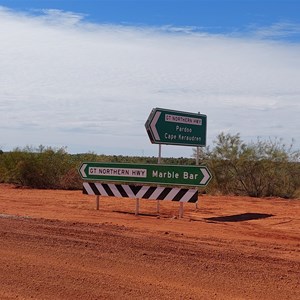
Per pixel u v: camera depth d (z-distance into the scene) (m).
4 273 9.68
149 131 18.16
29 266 10.12
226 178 27.52
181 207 17.00
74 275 9.55
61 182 30.78
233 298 8.34
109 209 19.08
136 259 10.55
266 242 12.60
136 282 9.14
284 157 27.02
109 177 18.33
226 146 27.56
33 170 30.72
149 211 18.75
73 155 35.47
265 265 10.13
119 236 12.83
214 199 23.72
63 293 8.62
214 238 12.93
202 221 16.34
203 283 9.07
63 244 11.88
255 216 17.92
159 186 17.27
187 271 9.73
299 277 9.39
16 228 13.89
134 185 17.69
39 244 11.89
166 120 18.81
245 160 26.95
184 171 16.77
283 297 8.40
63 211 18.09
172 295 8.49
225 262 10.33
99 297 8.42
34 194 24.94
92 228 14.04
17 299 8.35
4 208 18.64
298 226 15.62
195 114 20.03
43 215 16.83
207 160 27.81
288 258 10.78
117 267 10.03
